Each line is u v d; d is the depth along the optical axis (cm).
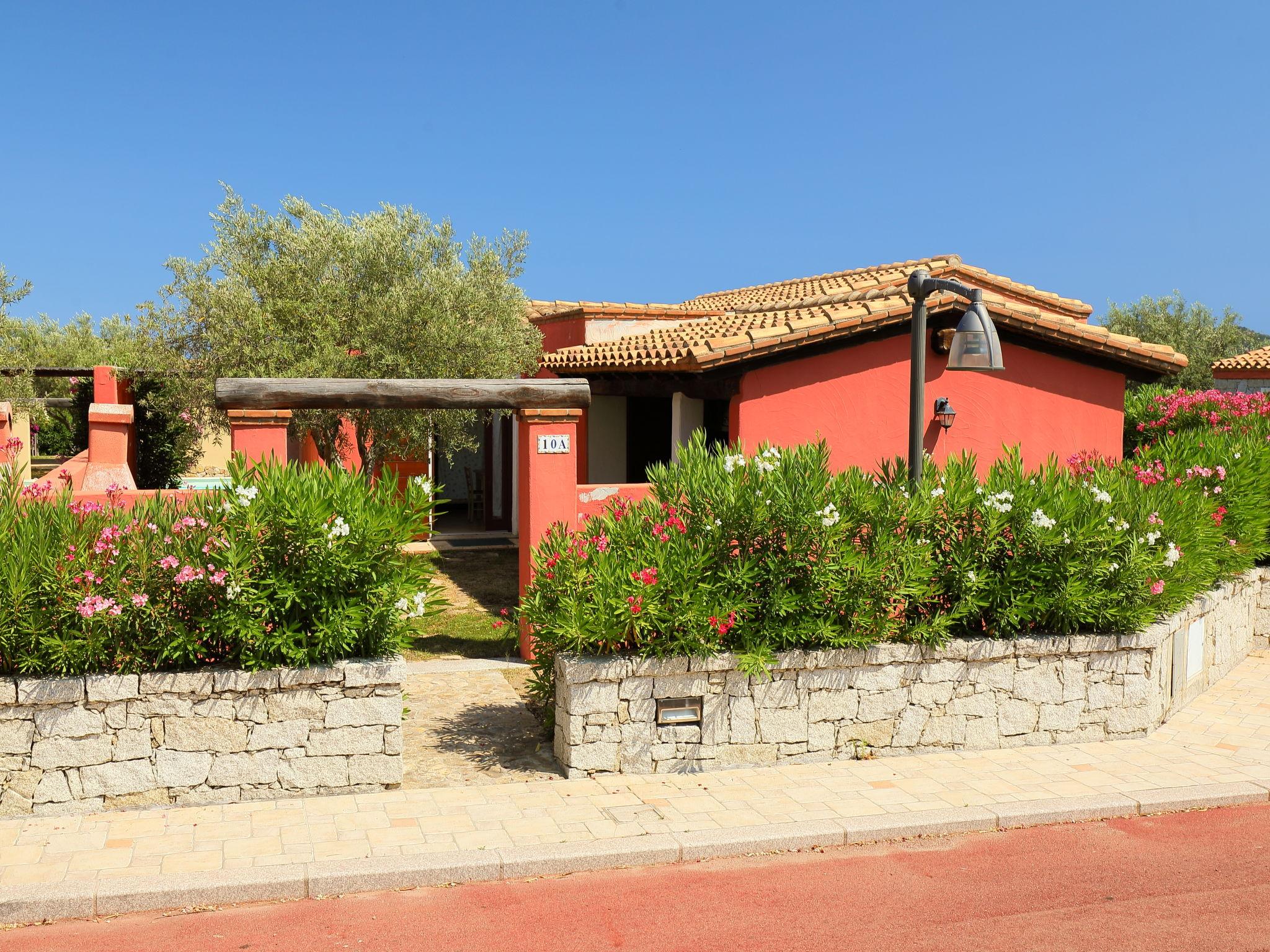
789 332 1224
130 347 1792
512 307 1563
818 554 769
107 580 648
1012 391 1352
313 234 1478
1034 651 827
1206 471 1055
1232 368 2830
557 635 759
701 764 758
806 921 539
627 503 838
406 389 1010
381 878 574
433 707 912
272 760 681
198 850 596
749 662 748
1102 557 844
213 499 696
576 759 733
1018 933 527
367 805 677
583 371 1486
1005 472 877
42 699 640
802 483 774
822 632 768
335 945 509
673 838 629
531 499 1030
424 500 724
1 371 1878
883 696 796
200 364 1441
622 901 563
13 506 690
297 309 1439
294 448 1653
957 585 816
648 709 746
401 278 1510
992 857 630
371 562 693
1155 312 3350
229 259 1482
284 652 674
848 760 789
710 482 790
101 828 628
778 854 633
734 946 511
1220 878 602
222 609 667
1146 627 860
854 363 1279
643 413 1828
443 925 532
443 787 714
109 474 1306
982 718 820
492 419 1677
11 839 609
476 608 1330
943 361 1317
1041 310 1625
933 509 816
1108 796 717
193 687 662
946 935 524
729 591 763
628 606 730
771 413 1249
